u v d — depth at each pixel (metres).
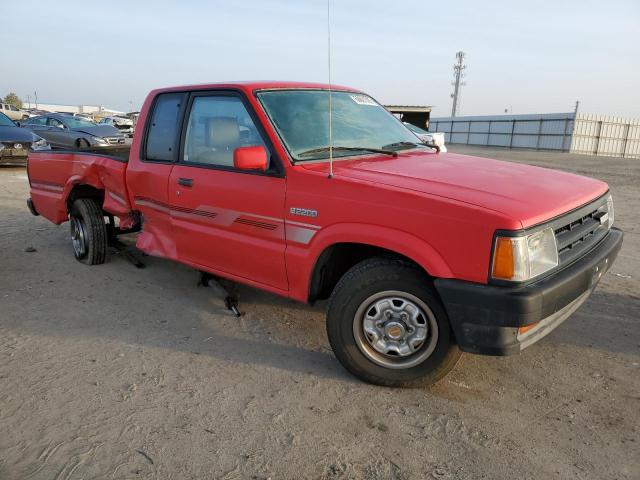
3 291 4.89
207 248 4.03
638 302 4.65
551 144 43.22
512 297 2.64
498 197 2.88
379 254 3.39
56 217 5.96
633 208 9.98
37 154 6.04
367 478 2.49
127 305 4.59
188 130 4.15
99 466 2.55
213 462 2.59
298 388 3.27
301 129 3.69
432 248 2.85
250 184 3.61
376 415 2.99
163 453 2.65
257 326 4.19
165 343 3.88
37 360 3.59
